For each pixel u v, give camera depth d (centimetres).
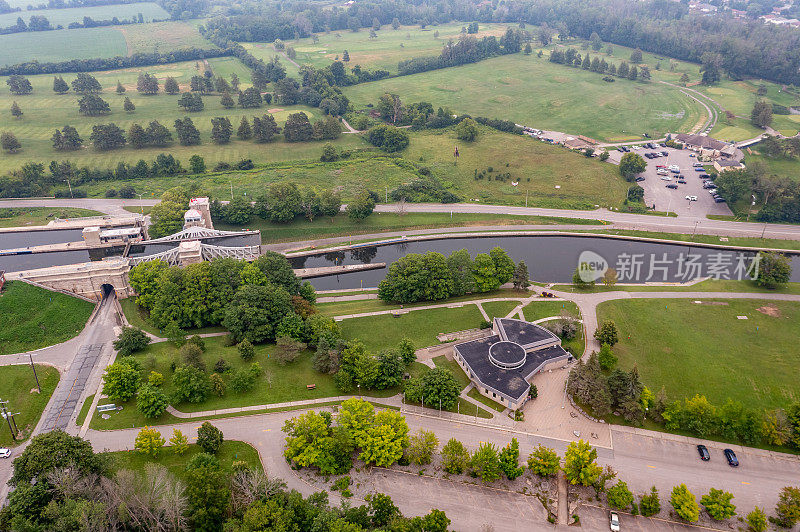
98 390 19300
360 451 17225
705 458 17150
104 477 14538
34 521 13675
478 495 15862
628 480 16462
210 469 15125
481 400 19475
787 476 16700
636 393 18875
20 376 19875
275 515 13812
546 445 17625
